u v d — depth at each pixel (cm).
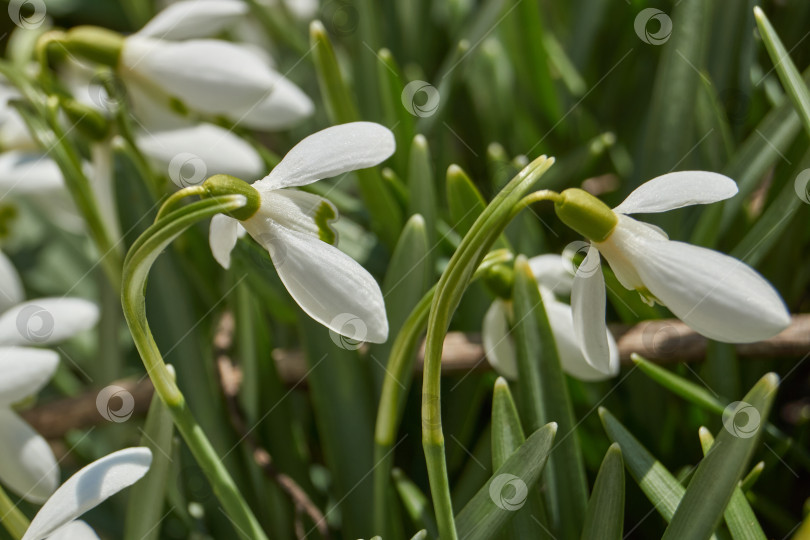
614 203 46
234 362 43
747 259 41
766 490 41
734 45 44
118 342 44
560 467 37
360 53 50
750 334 33
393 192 44
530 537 36
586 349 34
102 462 34
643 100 50
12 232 49
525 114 50
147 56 42
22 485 38
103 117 42
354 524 40
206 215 32
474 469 40
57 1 65
